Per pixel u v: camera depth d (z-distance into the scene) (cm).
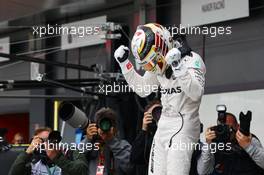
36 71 1061
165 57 595
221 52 1184
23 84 1060
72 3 1365
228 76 1170
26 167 821
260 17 1130
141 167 794
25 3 1363
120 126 1025
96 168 830
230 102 1149
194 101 611
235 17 1141
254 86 1126
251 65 1137
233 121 795
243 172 748
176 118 614
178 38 645
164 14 1272
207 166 729
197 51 1217
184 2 1219
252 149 714
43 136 866
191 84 581
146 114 741
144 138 750
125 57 667
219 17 1165
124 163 801
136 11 1305
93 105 1036
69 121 779
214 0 1172
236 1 1139
